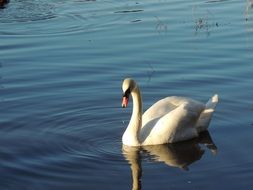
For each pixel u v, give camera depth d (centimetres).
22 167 1152
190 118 1299
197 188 1070
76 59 1758
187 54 1775
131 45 1872
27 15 2328
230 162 1170
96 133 1318
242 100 1465
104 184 1092
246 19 2106
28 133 1310
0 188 1076
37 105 1455
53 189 1073
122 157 1205
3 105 1451
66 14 2314
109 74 1642
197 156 1208
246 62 1698
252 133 1297
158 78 1609
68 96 1507
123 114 1418
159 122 1292
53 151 1226
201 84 1566
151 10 2273
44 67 1698
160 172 1138
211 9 2258
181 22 2097
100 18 2214
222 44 1855
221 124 1353
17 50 1864
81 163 1173
